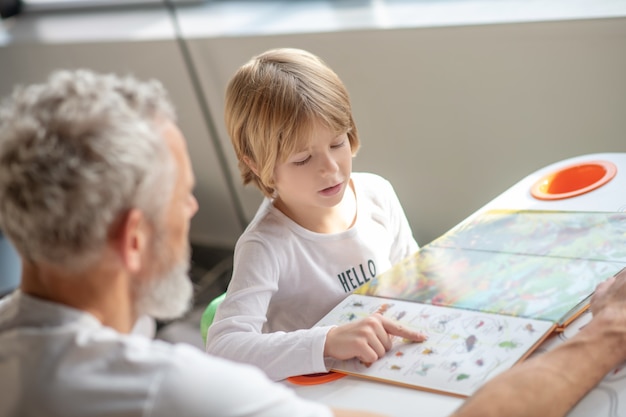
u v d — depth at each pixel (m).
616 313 0.99
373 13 2.43
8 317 0.83
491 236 1.34
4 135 0.78
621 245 1.19
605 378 0.94
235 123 1.40
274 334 1.19
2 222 0.80
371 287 1.28
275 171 1.38
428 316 1.15
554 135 2.14
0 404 0.78
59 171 0.76
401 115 2.40
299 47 2.48
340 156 1.35
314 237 1.45
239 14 2.80
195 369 0.77
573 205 1.37
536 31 2.02
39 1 3.34
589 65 1.99
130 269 0.81
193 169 3.07
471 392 0.96
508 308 1.11
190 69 2.76
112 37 2.87
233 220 3.12
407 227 1.63
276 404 0.78
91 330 0.81
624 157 1.49
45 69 3.10
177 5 3.01
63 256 0.79
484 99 2.21
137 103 0.84
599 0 2.02
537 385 0.89
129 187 0.79
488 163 2.31
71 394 0.76
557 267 1.18
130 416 0.75
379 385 1.04
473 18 2.14
